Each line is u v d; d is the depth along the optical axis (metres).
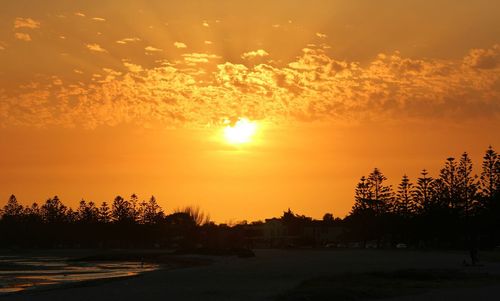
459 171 137.88
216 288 43.19
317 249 156.00
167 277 56.75
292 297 35.28
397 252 119.75
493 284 43.00
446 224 135.62
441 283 44.00
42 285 54.00
